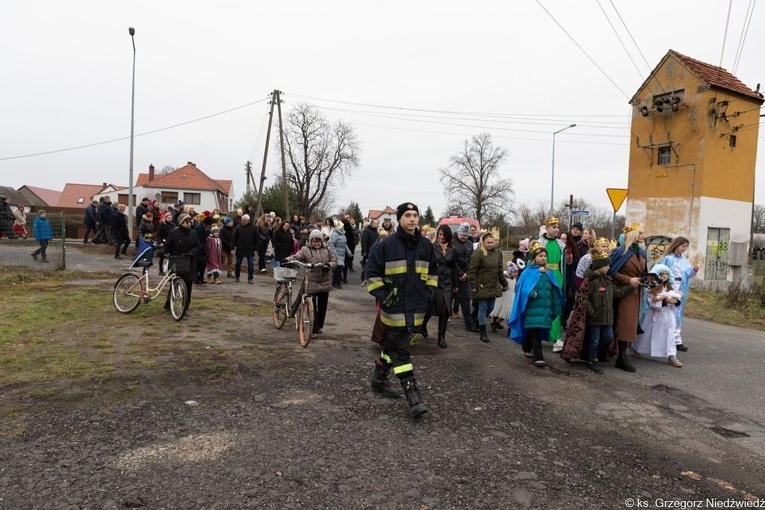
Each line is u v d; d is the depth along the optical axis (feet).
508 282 28.40
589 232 28.71
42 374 17.54
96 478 10.92
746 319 37.78
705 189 65.31
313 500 10.36
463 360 21.77
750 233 70.28
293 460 12.02
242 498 10.32
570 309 26.07
